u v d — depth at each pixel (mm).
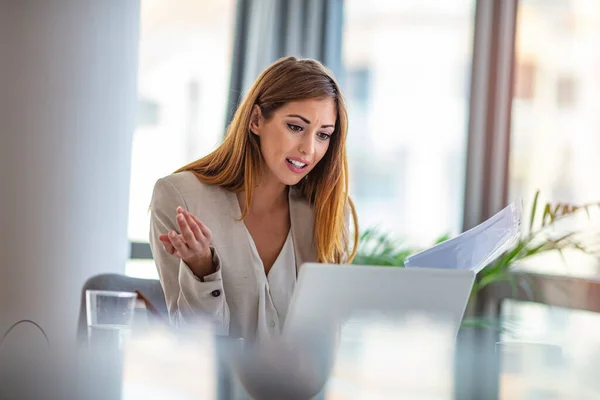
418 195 5031
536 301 4504
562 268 4520
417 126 5043
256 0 5043
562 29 4672
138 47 4457
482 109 4883
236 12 5023
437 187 4992
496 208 4836
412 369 1333
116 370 1248
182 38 5043
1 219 3488
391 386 1232
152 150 4992
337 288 1587
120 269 4332
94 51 4023
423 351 1497
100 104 4098
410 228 5039
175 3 5047
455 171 4973
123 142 4316
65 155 3855
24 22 3549
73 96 3889
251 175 2334
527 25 4773
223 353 1361
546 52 4715
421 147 5031
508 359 1498
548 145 4688
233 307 2268
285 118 2273
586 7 4605
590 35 4590
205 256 2033
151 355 1358
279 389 1249
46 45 3682
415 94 5055
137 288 2512
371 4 5137
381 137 5102
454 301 1671
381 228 5074
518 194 4773
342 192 2439
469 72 4945
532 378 1354
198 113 5043
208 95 5051
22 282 3619
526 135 4766
